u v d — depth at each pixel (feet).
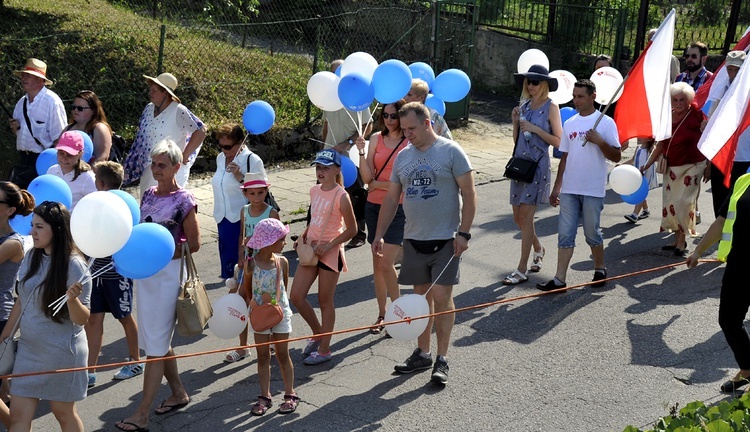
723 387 18.45
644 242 29.68
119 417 17.78
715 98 27.45
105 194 14.76
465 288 25.46
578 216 24.80
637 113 24.70
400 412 17.98
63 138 20.95
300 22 48.67
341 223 20.33
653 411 17.81
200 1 49.73
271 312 17.37
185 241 17.42
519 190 25.12
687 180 26.94
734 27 56.13
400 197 19.94
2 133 34.71
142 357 20.59
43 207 14.64
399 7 50.90
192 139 25.11
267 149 39.47
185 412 18.04
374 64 25.09
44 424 17.47
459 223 19.33
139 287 17.25
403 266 19.53
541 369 19.93
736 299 17.78
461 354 20.81
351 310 23.81
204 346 21.57
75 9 46.29
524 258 25.68
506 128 49.21
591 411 17.89
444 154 18.71
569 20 55.26
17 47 38.14
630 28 54.85
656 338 21.45
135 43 41.32
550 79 24.41
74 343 14.94
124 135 36.40
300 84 43.37
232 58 43.55
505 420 17.58
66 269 14.62
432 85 26.40
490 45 56.59
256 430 17.26
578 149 24.26
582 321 22.67
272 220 17.78
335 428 17.33
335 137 28.58
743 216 17.38
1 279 16.74
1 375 15.07
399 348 21.42
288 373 17.98
